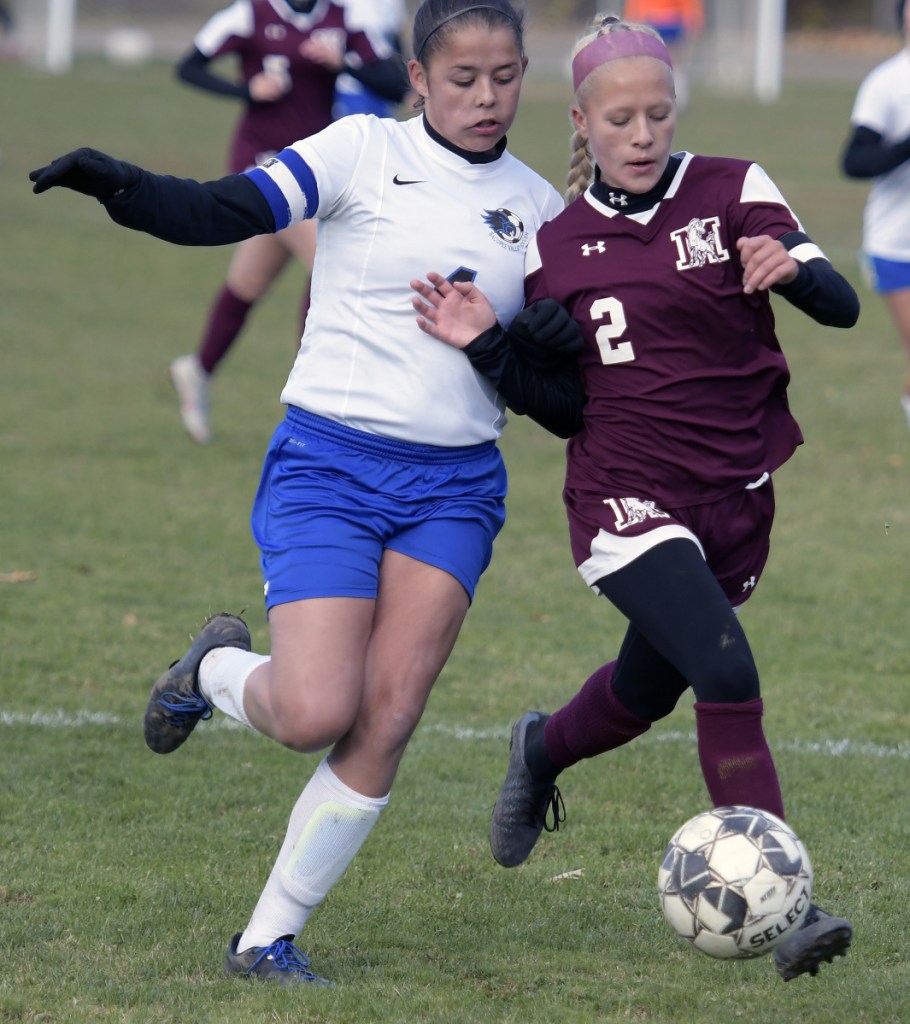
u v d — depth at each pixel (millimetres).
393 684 12523
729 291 12562
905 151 28984
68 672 21109
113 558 26250
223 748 18781
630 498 12633
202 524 28359
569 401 12969
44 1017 11938
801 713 20156
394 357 12797
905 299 30469
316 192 12656
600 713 14047
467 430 12977
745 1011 12258
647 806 17141
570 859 15633
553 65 135750
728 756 11906
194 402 33594
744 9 125562
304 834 12609
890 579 26281
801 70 138625
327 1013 11992
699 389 12586
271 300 52094
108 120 86625
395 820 16547
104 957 13109
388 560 12852
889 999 12414
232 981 12602
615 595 12523
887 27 169625
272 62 31203
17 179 70750
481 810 16891
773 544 28234
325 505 12719
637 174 12508
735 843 11406
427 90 12969
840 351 46062
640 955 13477
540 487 32125
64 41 115500
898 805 17109
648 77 12297
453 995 12430
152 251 59875
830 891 14766
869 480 32562
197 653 13930
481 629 23672
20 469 31406
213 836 15961
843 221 65688
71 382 39250
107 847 15547
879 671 21938
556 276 12891
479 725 19656
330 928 13891
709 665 11883
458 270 12844
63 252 58219
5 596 24188
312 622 12344
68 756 18125
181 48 134000
